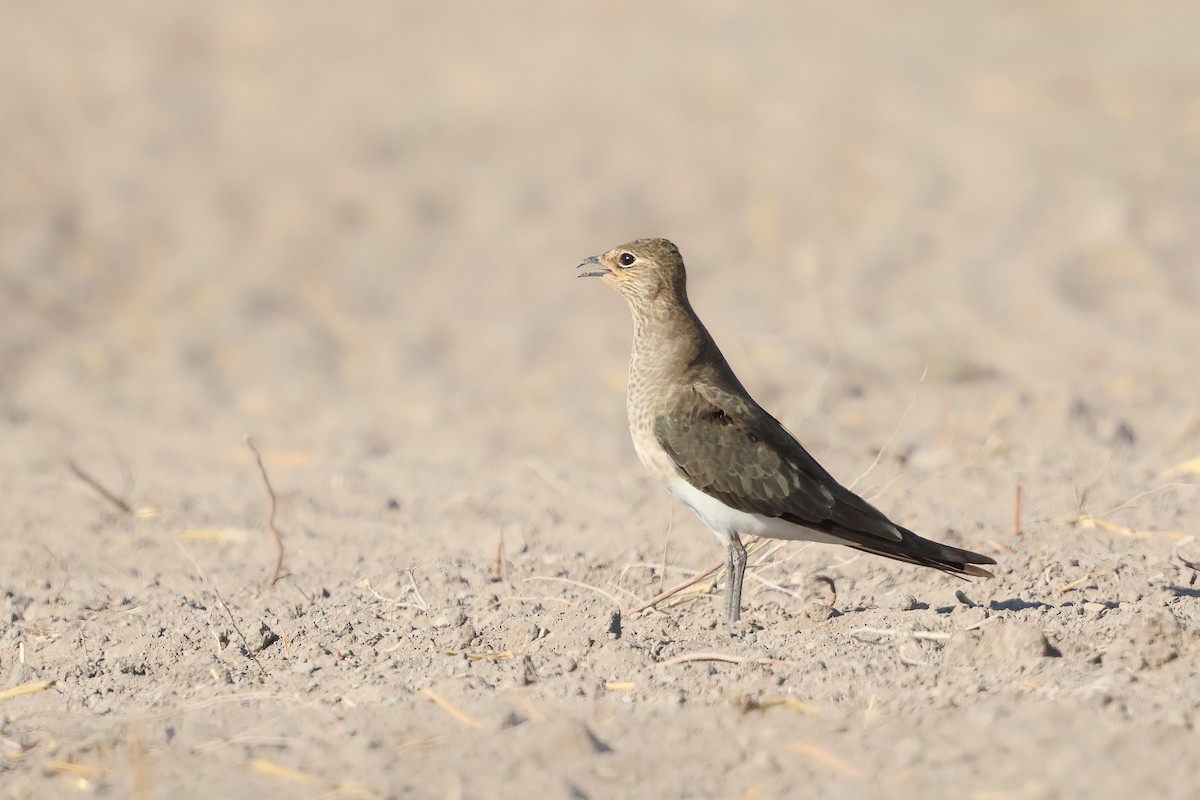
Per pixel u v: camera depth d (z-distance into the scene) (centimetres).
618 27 3031
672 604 1016
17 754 784
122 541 1231
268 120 2545
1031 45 2833
